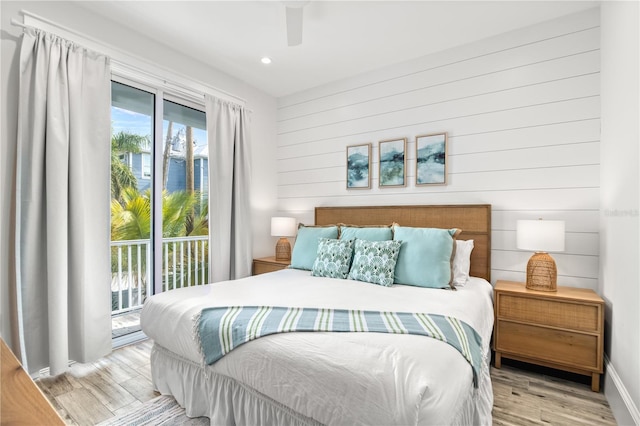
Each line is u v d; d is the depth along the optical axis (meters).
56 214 2.16
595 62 2.43
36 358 2.16
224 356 1.53
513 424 1.75
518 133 2.72
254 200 3.94
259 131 4.00
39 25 2.16
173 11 2.49
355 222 3.52
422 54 3.14
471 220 2.87
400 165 3.29
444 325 1.48
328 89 3.82
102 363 2.44
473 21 2.61
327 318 1.56
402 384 1.08
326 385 1.20
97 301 2.43
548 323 2.22
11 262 2.10
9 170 2.09
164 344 1.90
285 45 2.99
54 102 2.19
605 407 1.91
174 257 3.48
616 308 1.93
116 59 2.59
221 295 2.03
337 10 2.47
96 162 2.44
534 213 2.65
